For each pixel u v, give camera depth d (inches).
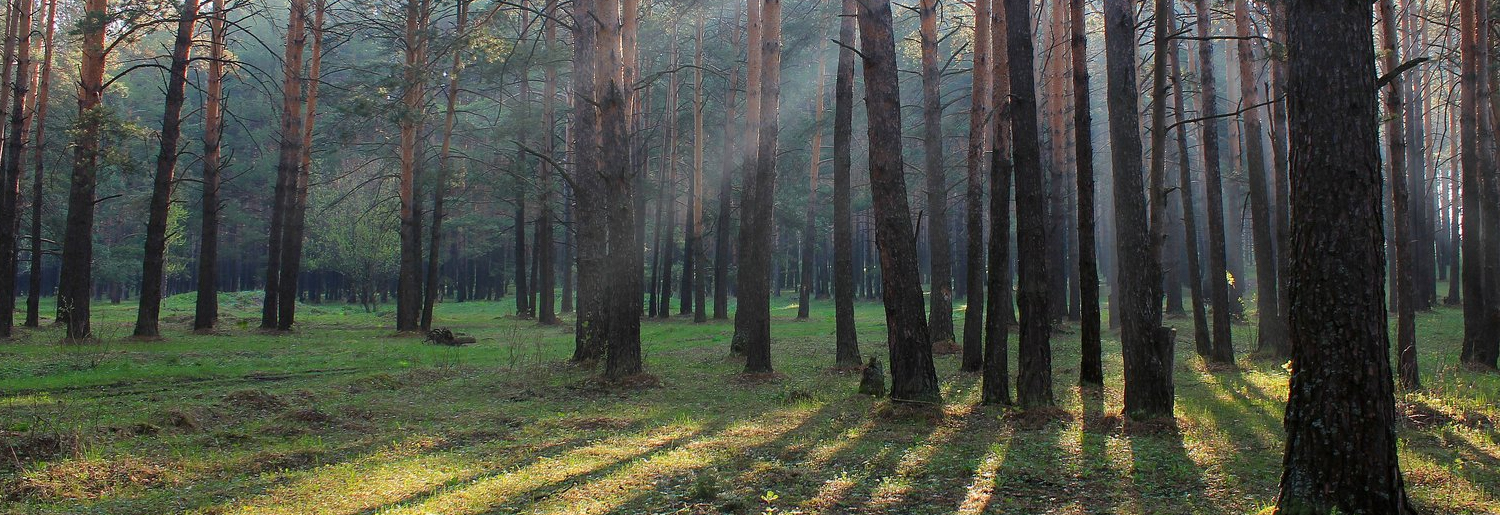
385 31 1189.7
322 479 303.4
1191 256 700.0
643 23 1189.7
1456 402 446.3
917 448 362.6
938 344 805.2
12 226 938.1
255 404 454.0
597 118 730.8
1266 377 570.9
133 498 275.4
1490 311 594.2
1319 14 219.8
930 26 802.8
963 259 2161.7
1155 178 525.0
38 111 1120.8
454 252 2746.1
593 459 341.7
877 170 466.0
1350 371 215.6
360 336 1085.8
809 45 1341.0
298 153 1205.7
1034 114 446.6
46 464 303.4
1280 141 713.6
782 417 452.4
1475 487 280.7
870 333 1092.5
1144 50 1291.8
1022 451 354.3
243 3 1000.9
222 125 1107.9
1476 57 617.0
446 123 1201.4
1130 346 413.7
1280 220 685.3
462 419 447.2
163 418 399.2
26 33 949.8
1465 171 604.4
